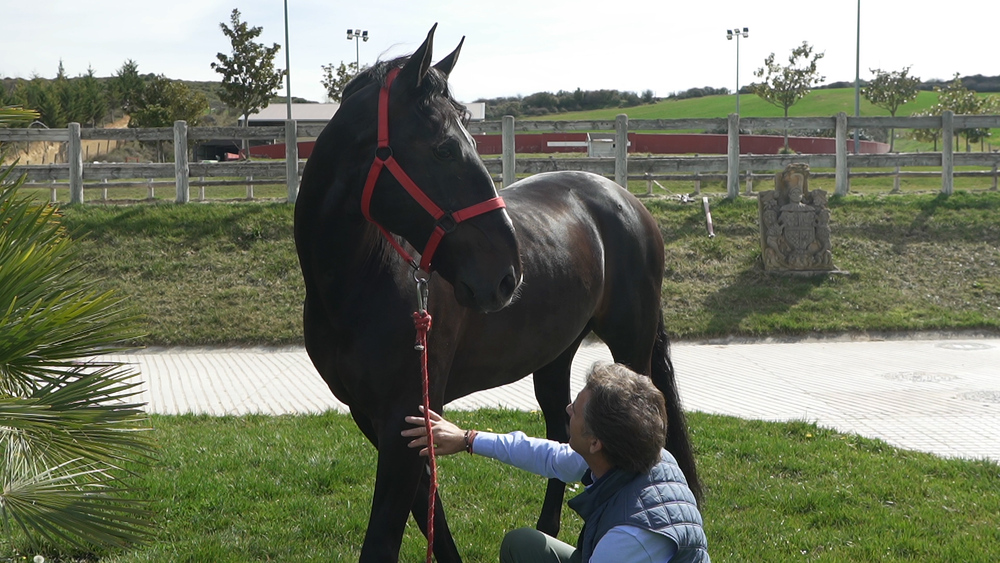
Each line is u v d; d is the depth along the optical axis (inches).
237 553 142.3
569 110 3021.7
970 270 484.1
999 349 384.5
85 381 95.8
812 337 418.6
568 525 157.4
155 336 398.3
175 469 189.0
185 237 484.7
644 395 80.1
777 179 481.1
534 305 124.9
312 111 1445.6
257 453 202.5
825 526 155.8
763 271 478.6
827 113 2170.3
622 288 151.7
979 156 590.9
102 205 529.3
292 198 536.1
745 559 140.5
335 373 109.7
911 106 2214.6
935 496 171.9
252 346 398.0
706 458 200.8
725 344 407.5
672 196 575.8
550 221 135.8
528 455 94.6
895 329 425.1
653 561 75.9
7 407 84.8
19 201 102.7
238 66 1206.9
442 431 96.7
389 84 99.7
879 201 557.3
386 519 102.7
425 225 97.9
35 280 96.4
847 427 245.1
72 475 95.8
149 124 1294.3
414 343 105.0
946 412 264.1
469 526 156.5
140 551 141.6
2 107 109.8
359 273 105.2
